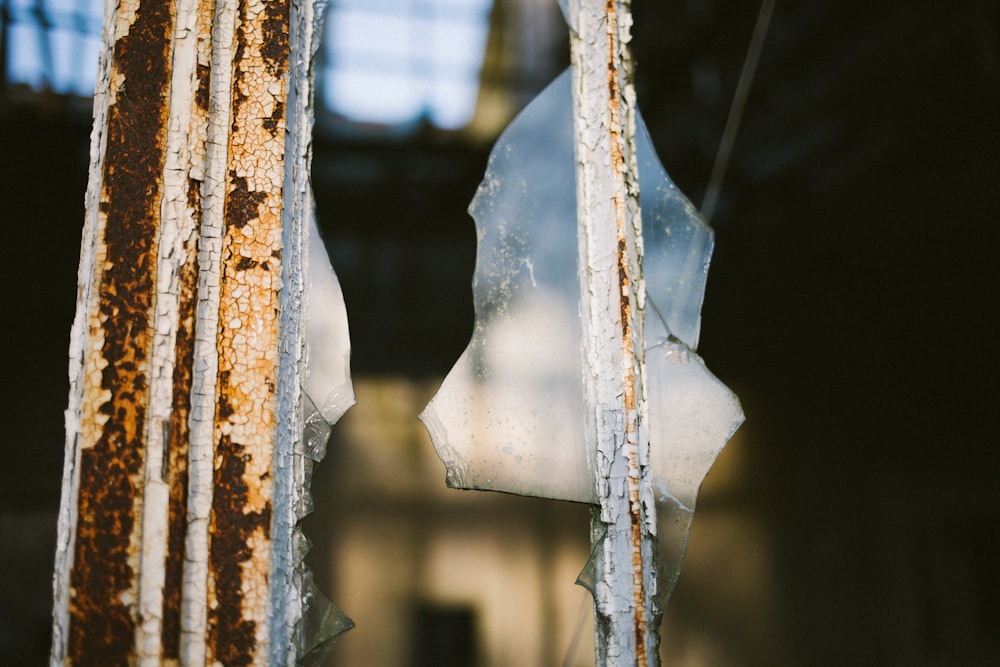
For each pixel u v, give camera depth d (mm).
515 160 691
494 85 4332
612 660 542
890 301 4723
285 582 504
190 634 473
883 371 4887
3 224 4477
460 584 5840
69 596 461
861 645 4832
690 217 700
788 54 3824
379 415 5805
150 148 520
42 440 4770
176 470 486
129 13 536
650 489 586
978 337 4285
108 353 490
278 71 551
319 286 572
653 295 674
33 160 3957
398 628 5676
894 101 3672
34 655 4445
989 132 3461
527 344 638
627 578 558
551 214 665
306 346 553
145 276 504
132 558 472
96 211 507
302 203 564
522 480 603
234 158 534
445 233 5461
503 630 5809
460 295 5664
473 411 624
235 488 494
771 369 5410
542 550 5988
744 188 4844
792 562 5207
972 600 4602
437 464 5930
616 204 624
